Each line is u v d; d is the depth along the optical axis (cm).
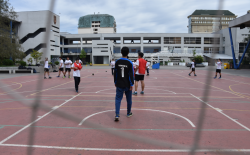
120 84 473
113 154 312
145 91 931
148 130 414
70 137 379
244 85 1156
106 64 5969
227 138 372
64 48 6725
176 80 1461
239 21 2672
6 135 387
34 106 234
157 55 5912
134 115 530
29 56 4975
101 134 395
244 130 414
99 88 1034
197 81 1391
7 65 2572
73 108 602
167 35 6569
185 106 631
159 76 1833
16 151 321
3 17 2561
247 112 556
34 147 336
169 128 427
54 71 2367
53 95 828
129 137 372
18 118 497
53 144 347
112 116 519
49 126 438
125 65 473
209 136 380
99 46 5994
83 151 322
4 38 2516
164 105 646
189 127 433
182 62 5619
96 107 618
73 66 894
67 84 1198
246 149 327
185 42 6600
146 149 329
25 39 5109
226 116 516
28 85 1149
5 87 1063
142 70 824
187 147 333
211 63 112
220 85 1155
